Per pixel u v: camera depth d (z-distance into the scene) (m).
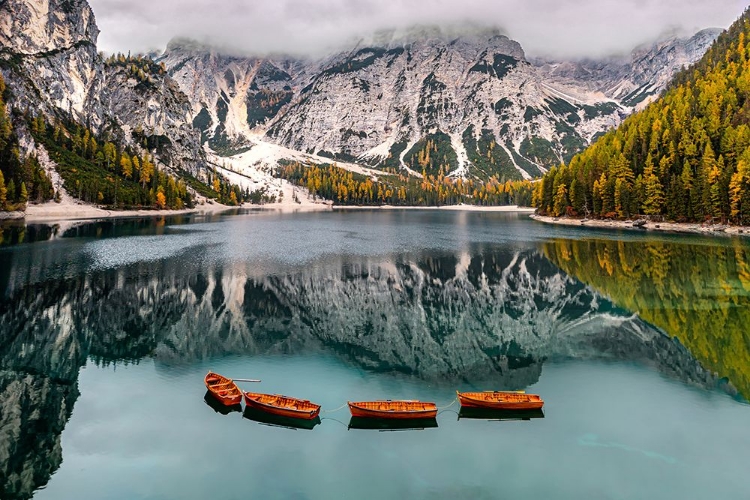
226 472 21.67
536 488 20.34
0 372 33.19
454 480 21.03
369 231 136.00
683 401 28.81
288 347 39.75
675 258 78.50
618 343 39.91
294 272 69.44
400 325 46.16
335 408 28.59
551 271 71.06
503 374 33.97
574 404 28.77
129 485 20.66
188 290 57.47
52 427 25.62
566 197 170.62
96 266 68.69
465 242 107.19
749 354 36.38
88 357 36.50
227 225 147.38
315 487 20.58
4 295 51.94
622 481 20.81
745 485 20.50
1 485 20.59
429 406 27.14
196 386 31.56
